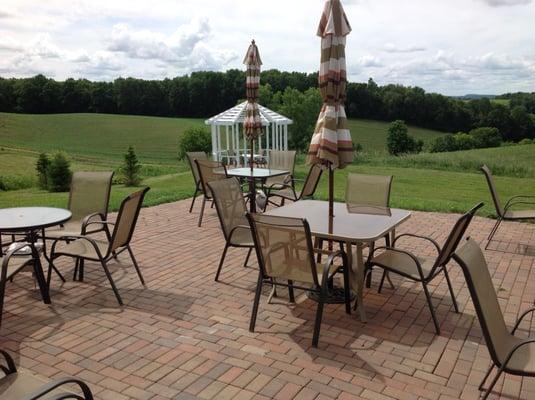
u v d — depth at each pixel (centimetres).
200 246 627
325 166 443
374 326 384
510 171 1981
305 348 345
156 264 548
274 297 445
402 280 495
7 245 520
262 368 317
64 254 443
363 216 455
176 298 445
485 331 252
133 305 427
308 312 412
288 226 346
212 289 468
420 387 295
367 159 2366
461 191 1460
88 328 379
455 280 492
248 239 492
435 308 421
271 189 848
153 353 338
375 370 315
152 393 288
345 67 427
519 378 304
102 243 480
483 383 288
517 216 624
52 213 481
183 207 905
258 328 379
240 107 1455
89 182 566
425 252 599
